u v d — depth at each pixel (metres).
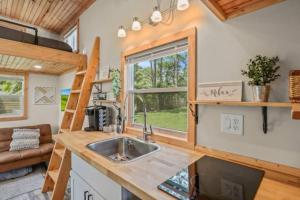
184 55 1.71
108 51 2.60
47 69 3.93
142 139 1.84
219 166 1.16
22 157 3.16
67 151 2.10
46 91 4.53
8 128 3.66
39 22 4.02
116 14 2.44
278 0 1.05
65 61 3.00
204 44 1.43
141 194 0.86
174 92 1.81
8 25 3.71
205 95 1.41
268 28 1.10
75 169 1.64
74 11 3.47
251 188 0.90
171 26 1.69
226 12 1.23
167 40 1.70
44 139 3.96
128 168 1.11
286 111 1.04
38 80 4.40
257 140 1.15
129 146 1.90
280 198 0.84
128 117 2.29
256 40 1.15
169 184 0.91
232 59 1.26
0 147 3.33
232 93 1.25
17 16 3.75
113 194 1.12
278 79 1.06
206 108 1.42
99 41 2.81
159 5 1.80
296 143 1.01
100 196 1.25
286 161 1.04
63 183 2.11
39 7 3.39
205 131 1.42
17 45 2.54
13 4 3.31
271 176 1.08
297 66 1.00
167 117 1.88
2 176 2.96
